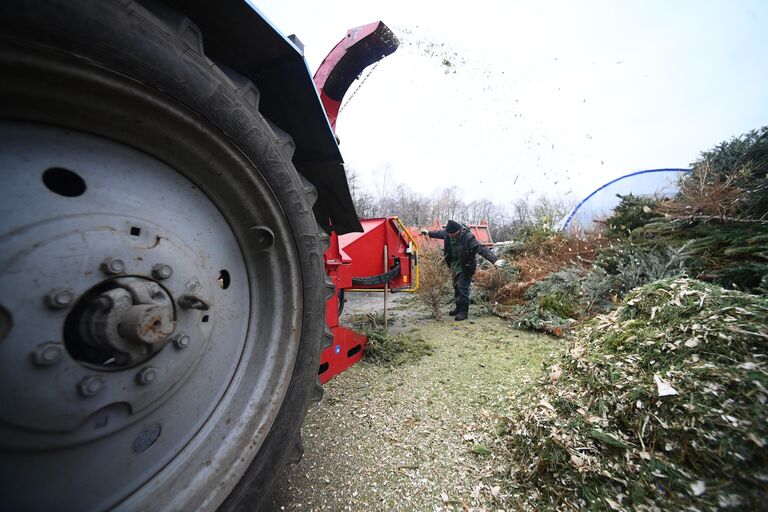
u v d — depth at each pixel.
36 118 0.75
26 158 0.73
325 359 2.55
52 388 0.70
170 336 0.89
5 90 0.68
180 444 1.03
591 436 1.40
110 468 0.86
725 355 1.36
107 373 0.79
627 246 4.48
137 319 0.77
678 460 1.19
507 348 3.43
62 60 0.71
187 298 0.96
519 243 7.65
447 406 2.22
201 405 1.10
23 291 0.67
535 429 1.61
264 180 1.21
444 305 5.92
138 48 0.81
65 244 0.74
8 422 0.67
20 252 0.68
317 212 2.33
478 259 7.17
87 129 0.83
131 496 0.91
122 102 0.84
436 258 5.10
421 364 3.01
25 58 0.67
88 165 0.83
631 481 1.21
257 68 1.31
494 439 1.80
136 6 0.80
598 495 1.24
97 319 0.74
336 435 1.91
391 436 1.89
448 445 1.80
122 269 0.82
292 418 1.34
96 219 0.81
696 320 1.57
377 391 2.47
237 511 1.11
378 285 4.31
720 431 1.16
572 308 4.26
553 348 3.38
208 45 1.15
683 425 1.24
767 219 3.56
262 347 1.30
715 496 1.05
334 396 2.40
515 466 1.55
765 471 1.02
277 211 1.27
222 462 1.09
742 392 1.21
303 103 1.44
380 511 1.38
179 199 1.04
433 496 1.45
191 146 1.01
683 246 3.64
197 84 0.95
